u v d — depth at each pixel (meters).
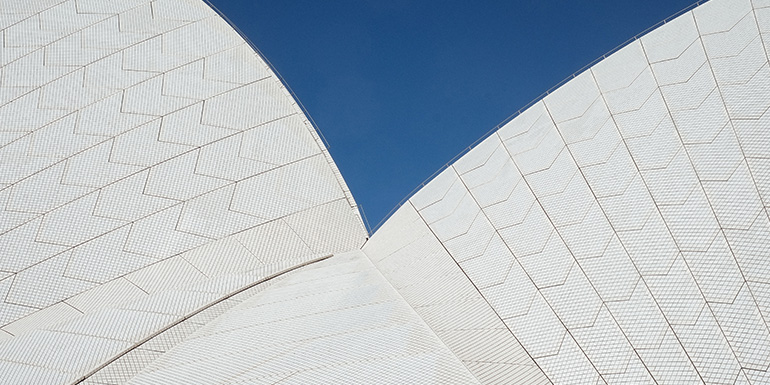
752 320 18.19
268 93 33.47
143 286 26.81
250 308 23.83
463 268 24.95
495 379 19.09
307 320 21.91
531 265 23.45
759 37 24.17
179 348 21.50
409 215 29.14
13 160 30.16
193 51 33.94
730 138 22.39
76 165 30.25
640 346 19.22
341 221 30.72
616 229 22.59
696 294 19.59
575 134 26.20
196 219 29.53
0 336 24.55
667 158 23.28
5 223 28.45
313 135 32.81
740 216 20.52
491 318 22.23
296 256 29.06
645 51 26.78
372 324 21.28
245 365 19.36
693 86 24.50
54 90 32.22
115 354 21.72
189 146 31.36
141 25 34.44
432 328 21.59
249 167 31.42
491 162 28.17
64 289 26.78
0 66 32.88
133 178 30.16
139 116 31.77
